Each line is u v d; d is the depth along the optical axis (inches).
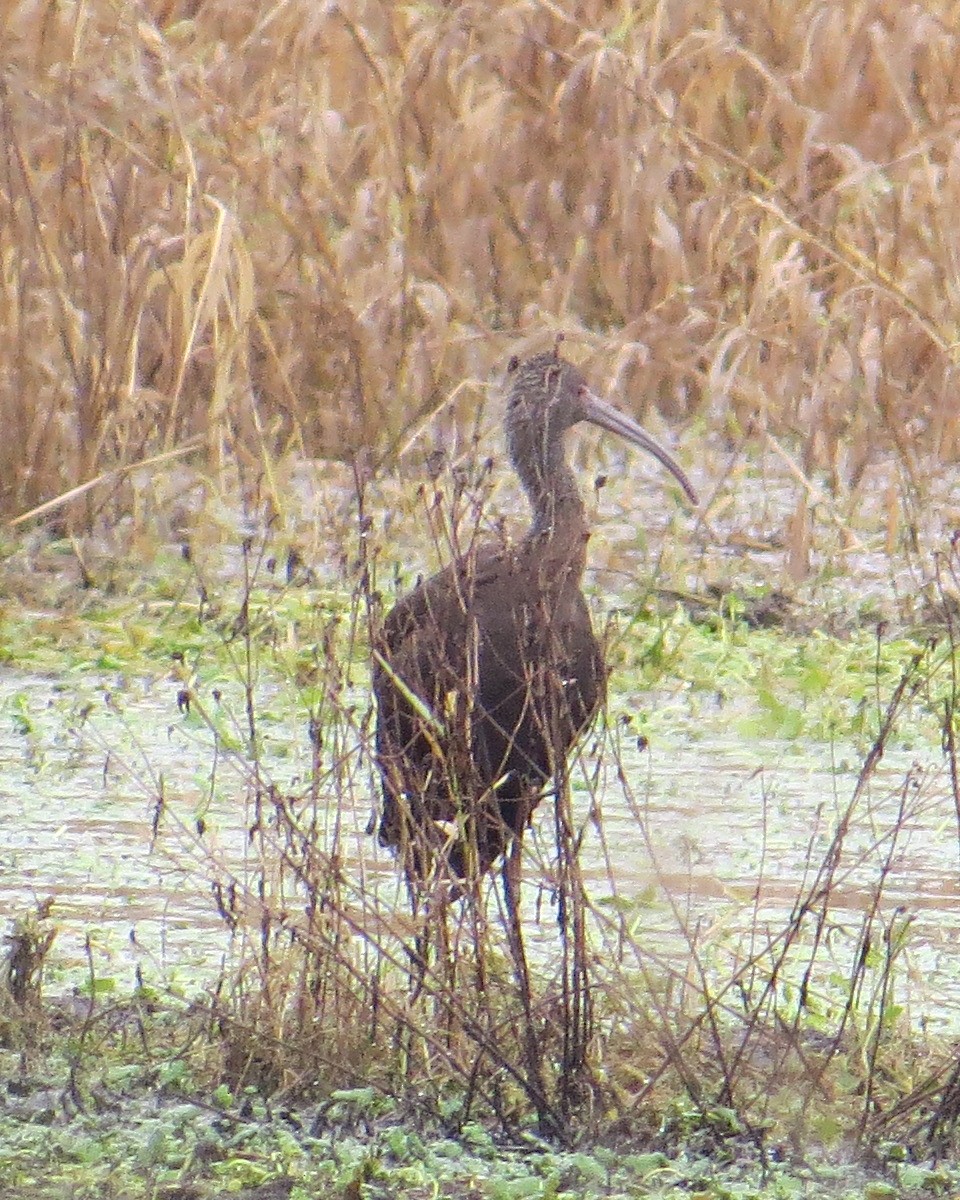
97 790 438.6
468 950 319.3
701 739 478.3
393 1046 310.5
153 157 673.0
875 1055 301.7
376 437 666.2
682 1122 298.5
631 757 463.5
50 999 341.4
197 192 635.5
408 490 607.5
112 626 554.6
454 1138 296.7
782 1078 306.3
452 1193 280.1
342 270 680.4
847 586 595.2
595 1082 300.8
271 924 331.3
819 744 478.3
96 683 517.3
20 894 383.6
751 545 628.4
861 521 643.5
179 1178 281.4
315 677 489.4
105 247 635.5
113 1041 327.3
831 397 658.8
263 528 613.6
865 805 435.5
